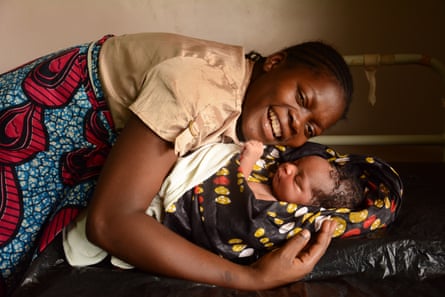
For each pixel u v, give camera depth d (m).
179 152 0.82
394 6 1.81
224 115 0.86
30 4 1.85
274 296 0.85
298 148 1.27
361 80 1.89
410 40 1.84
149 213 0.99
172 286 0.86
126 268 0.96
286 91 0.98
